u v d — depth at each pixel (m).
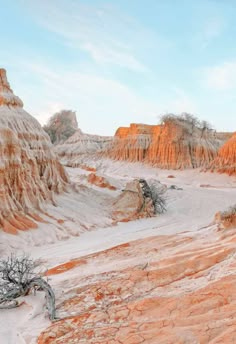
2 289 8.40
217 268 8.26
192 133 66.56
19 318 7.31
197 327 5.89
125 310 7.03
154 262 9.64
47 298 7.66
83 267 10.62
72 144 80.25
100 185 33.44
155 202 24.94
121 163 65.19
